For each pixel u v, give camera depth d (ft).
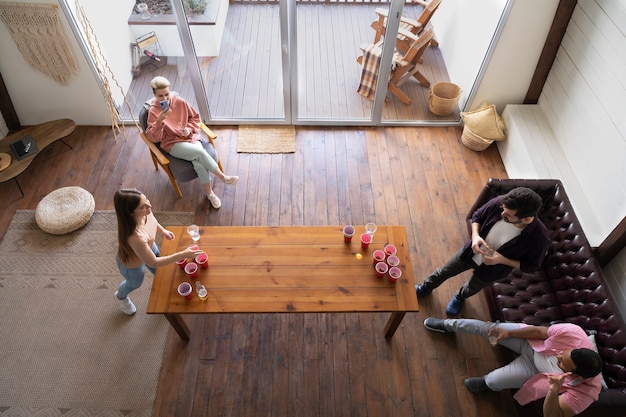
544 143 12.67
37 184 12.82
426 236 12.00
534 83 13.42
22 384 9.23
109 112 14.02
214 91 14.12
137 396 9.18
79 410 8.96
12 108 13.53
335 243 9.21
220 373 9.54
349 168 13.56
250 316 10.36
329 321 10.35
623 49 9.91
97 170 13.26
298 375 9.55
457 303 10.19
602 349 8.32
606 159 10.51
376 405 9.22
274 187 12.99
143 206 7.61
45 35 11.79
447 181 13.33
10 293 10.52
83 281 10.82
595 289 8.87
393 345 10.04
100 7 13.24
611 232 9.78
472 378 9.32
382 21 13.79
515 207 7.01
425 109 15.35
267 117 14.73
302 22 13.26
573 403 7.08
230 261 8.87
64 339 9.89
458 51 15.24
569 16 11.73
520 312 9.46
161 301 8.31
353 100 14.99
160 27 14.79
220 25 12.59
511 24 12.05
